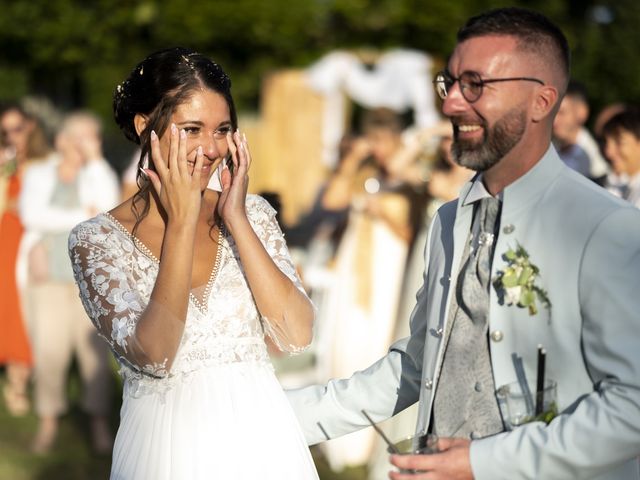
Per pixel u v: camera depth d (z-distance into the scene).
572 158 5.59
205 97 2.82
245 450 2.81
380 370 2.89
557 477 2.31
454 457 2.36
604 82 14.63
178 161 2.76
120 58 14.28
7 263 7.33
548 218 2.44
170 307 2.71
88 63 14.21
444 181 5.75
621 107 5.50
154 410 2.84
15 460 6.32
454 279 2.58
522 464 2.32
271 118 10.76
